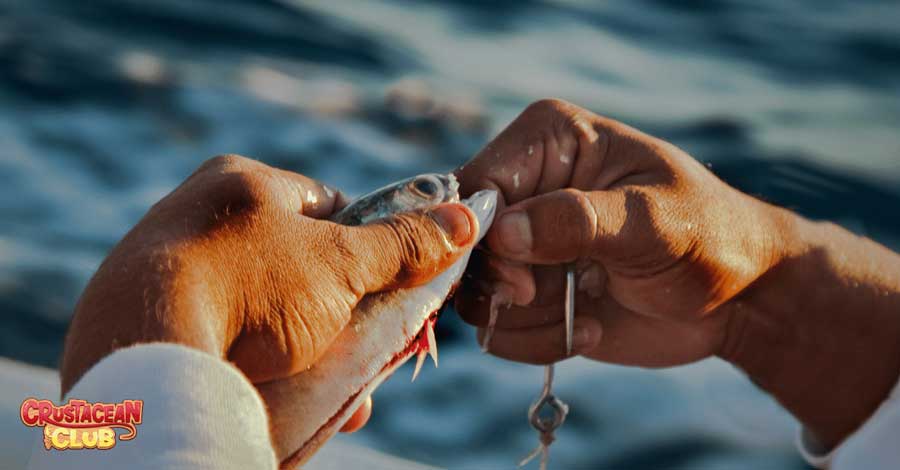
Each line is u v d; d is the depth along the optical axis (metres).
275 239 1.48
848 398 2.14
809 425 2.23
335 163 6.57
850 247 2.17
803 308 2.13
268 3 9.47
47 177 5.71
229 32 8.69
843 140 7.60
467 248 1.71
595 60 9.20
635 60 9.34
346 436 3.79
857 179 6.62
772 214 2.16
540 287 2.24
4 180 5.58
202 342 1.25
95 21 8.56
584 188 2.17
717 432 3.84
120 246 1.38
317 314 1.51
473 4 10.27
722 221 2.04
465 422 3.92
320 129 6.99
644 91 8.57
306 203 1.78
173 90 7.29
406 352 1.78
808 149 7.37
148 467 1.02
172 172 6.09
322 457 2.12
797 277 2.12
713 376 4.25
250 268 1.44
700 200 2.04
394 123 7.28
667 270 2.06
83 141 6.29
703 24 10.59
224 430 1.07
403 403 4.01
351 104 7.47
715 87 8.82
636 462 3.67
